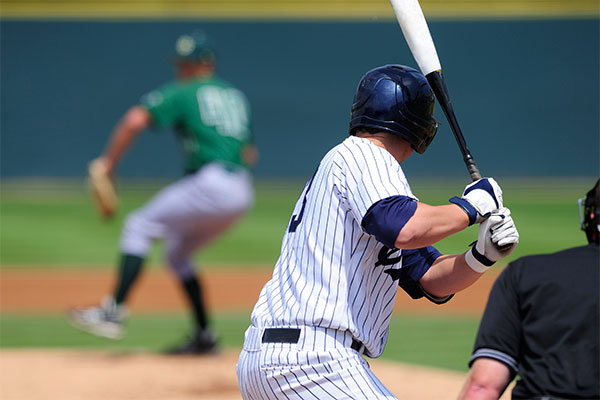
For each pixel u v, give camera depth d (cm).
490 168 7381
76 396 1938
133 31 7250
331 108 7406
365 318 905
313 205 922
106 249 4900
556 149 7381
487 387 782
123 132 2406
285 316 896
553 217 5472
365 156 903
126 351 2561
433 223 855
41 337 2859
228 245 4975
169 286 4075
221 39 7350
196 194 2380
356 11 7356
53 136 7238
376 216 860
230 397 1928
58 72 7212
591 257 789
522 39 7331
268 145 7400
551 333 764
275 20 7369
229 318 3219
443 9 7325
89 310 2316
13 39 7175
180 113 2412
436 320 3081
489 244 908
